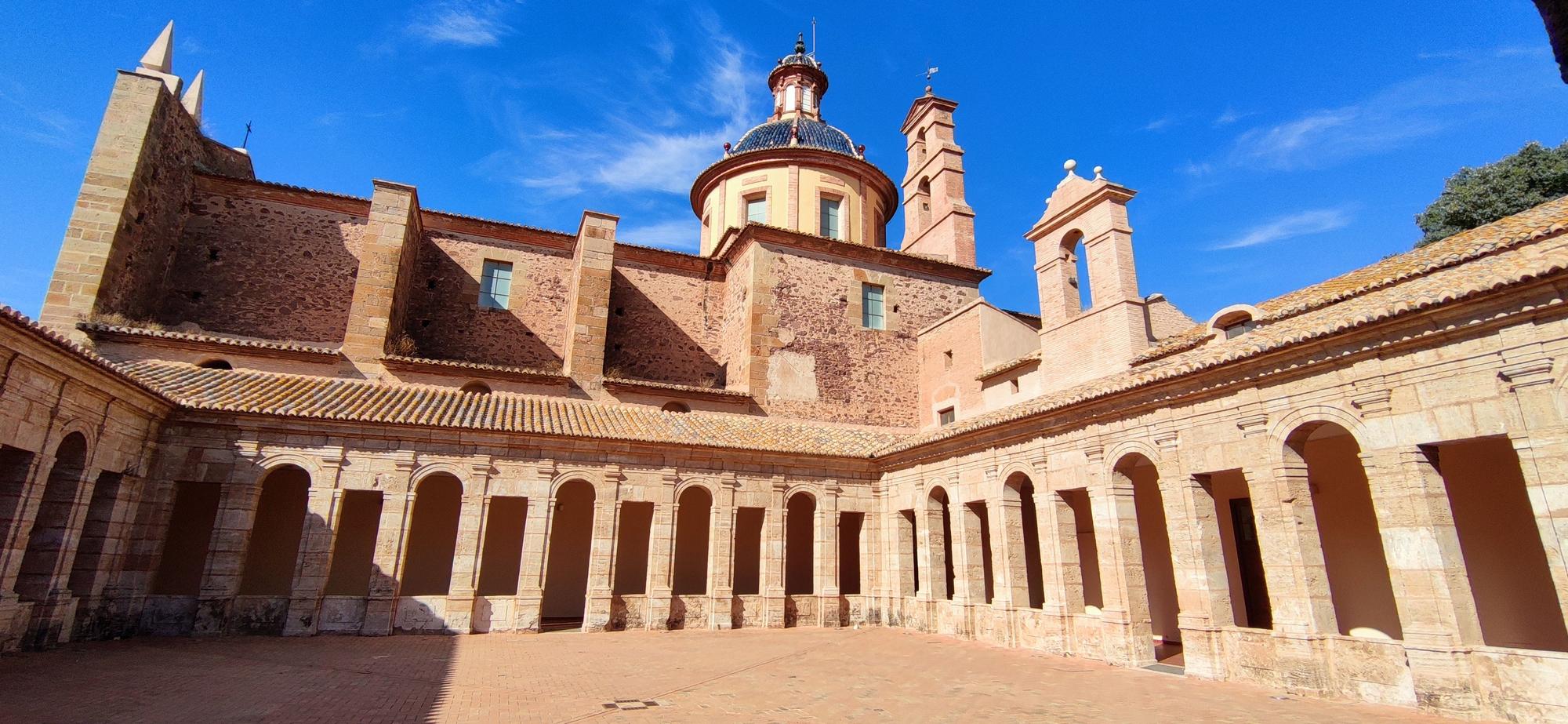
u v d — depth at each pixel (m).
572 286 23.02
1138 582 12.40
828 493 19.38
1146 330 16.38
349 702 8.76
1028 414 14.24
